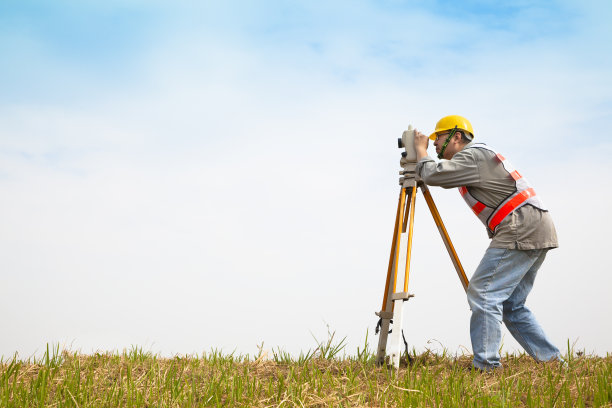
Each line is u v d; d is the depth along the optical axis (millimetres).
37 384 4035
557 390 4160
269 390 4141
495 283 4879
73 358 4879
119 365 4785
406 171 5316
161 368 4781
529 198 4883
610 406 3750
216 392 4016
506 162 4941
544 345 5098
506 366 5020
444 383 4258
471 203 5070
